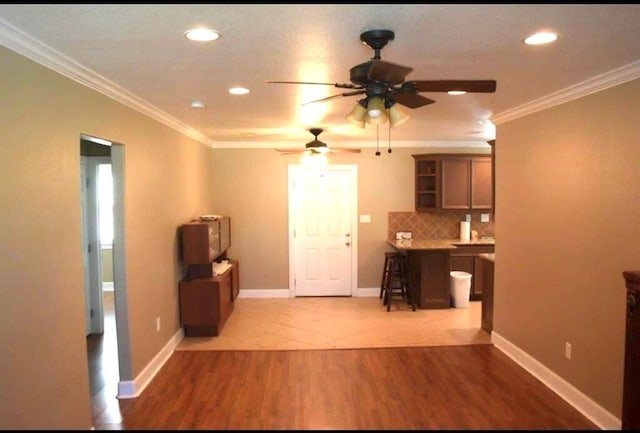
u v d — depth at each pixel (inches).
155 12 70.3
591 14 71.9
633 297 88.4
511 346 164.4
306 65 101.3
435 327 203.3
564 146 130.4
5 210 77.3
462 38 83.5
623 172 106.7
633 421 88.5
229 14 71.5
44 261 89.0
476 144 265.7
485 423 116.6
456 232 270.4
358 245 267.3
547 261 139.9
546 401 129.0
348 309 236.5
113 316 223.1
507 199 166.6
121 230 130.3
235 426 115.5
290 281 266.1
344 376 147.9
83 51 89.9
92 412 123.7
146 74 108.3
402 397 132.0
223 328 202.8
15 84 80.3
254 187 261.6
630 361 89.4
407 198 266.8
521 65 102.0
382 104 88.1
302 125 192.2
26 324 82.8
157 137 159.2
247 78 112.5
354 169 265.0
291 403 128.6
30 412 83.8
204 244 182.5
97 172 193.2
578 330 124.3
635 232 103.4
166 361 163.2
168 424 117.2
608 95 111.7
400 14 71.8
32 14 70.6
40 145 88.2
